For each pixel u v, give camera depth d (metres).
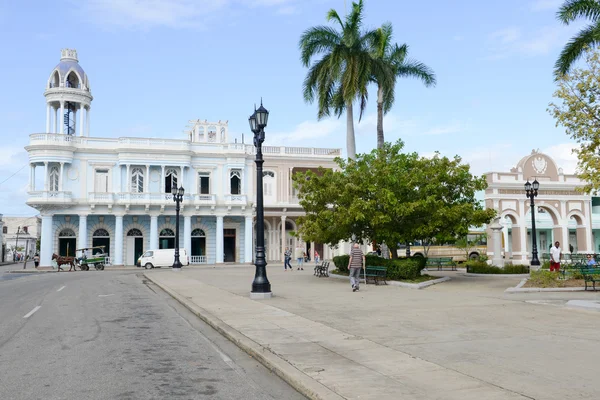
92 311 14.71
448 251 43.75
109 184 47.78
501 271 28.95
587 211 48.38
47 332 11.19
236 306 14.86
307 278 27.17
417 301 15.94
